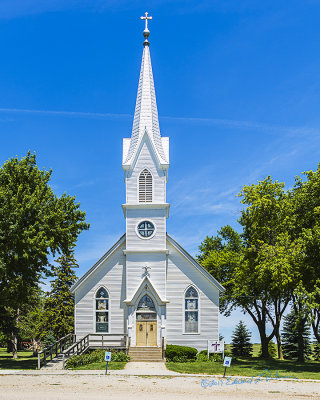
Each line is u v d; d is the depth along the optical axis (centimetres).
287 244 3578
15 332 4675
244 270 3869
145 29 4397
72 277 5916
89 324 3891
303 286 3484
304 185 3875
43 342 5975
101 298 3931
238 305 5228
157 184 3981
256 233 3891
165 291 3816
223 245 5706
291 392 2184
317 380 2650
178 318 3859
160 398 1952
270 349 6106
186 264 3941
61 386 2244
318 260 3462
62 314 5812
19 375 2658
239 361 4006
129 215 3956
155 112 4212
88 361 3178
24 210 3139
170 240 3981
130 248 3897
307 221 3806
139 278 3850
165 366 3119
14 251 3194
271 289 3822
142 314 3772
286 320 6109
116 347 3609
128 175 4006
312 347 6256
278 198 3975
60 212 3350
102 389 2166
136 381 2434
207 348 3672
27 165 3534
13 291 3303
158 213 3950
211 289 3894
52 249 3428
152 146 4031
